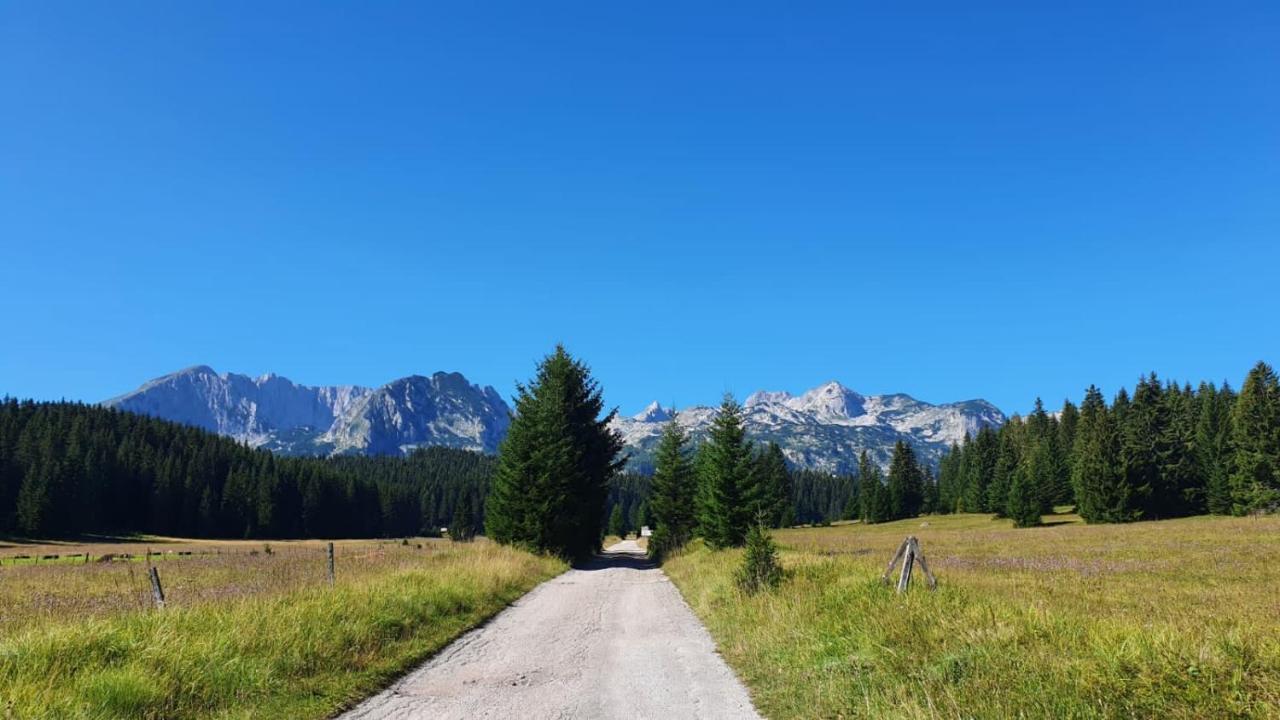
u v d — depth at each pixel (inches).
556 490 1476.4
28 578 1059.3
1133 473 3265.3
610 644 546.0
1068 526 3132.4
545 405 1551.4
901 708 296.2
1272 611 558.3
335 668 413.1
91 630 369.1
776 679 402.9
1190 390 4682.6
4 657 329.1
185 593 620.4
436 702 365.4
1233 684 256.5
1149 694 261.6
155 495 5187.0
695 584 952.9
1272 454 2962.6
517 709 352.2
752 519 1537.9
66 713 278.5
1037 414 5639.8
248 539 5369.1
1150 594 727.1
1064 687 283.4
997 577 890.1
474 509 7421.3
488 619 677.9
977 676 317.1
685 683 411.2
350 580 691.4
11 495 4365.2
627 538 5639.8
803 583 665.0
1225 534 1779.0
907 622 427.8
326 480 6220.5
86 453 5009.8
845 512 6422.2
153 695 316.2
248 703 339.6
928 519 4827.8
